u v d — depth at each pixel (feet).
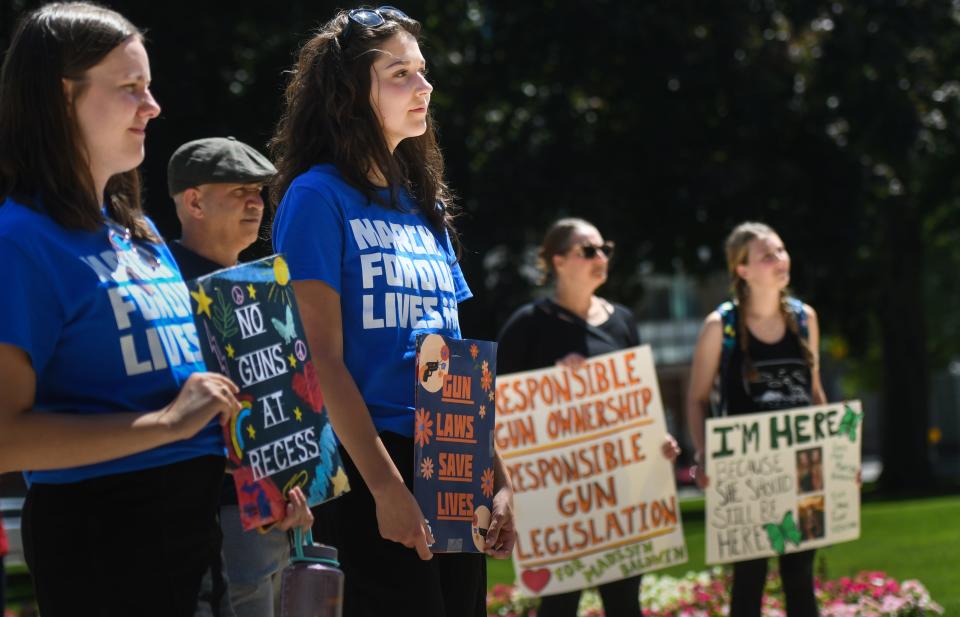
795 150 67.87
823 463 22.57
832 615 26.32
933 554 38.47
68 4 9.98
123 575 9.57
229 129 53.11
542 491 22.48
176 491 9.83
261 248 22.86
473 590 12.47
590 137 67.77
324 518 12.53
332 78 12.22
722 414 22.22
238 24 55.06
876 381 147.13
